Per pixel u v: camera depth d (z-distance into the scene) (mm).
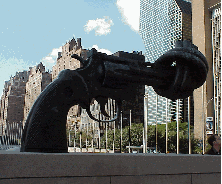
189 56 6043
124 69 5672
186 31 117938
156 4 134500
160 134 44156
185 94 6473
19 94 166750
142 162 4773
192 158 5273
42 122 5078
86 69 5516
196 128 65125
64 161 4180
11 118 160750
